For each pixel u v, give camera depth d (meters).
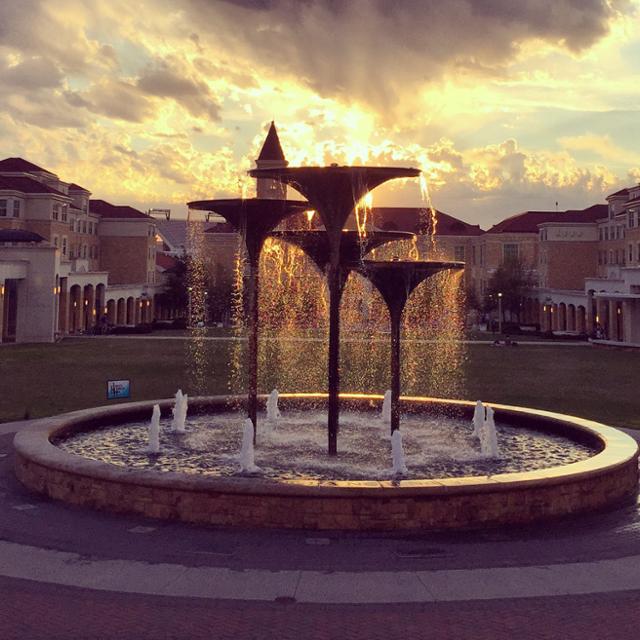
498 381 33.50
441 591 8.72
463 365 41.38
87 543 10.33
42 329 55.62
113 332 67.56
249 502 11.16
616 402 26.69
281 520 11.09
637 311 56.91
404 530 11.10
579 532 11.20
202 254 94.94
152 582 8.90
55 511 11.88
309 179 14.80
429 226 107.88
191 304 85.56
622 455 13.63
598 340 57.09
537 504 11.73
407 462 14.87
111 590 8.63
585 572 9.40
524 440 17.45
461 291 86.69
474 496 11.34
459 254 107.69
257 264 16.77
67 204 72.50
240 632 7.52
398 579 9.09
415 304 76.44
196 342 56.00
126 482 11.68
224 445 16.44
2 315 52.97
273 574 9.22
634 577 9.23
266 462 14.71
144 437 17.33
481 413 18.12
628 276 58.16
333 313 15.28
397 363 16.30
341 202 14.91
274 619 7.86
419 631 7.58
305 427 18.92
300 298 75.75
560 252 87.56
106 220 87.06
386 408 20.25
